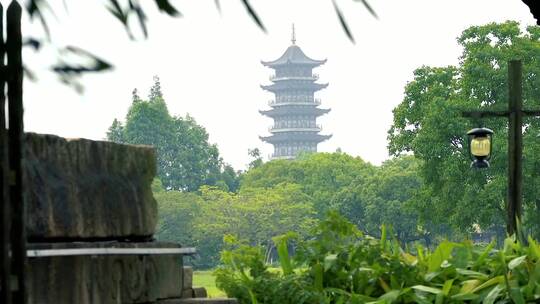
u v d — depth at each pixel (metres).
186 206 157.75
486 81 92.31
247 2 2.35
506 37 95.94
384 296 7.82
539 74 92.06
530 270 8.05
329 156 179.75
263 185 178.00
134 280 5.32
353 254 8.20
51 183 5.00
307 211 159.75
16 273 3.18
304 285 7.96
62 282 4.91
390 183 153.12
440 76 96.81
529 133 92.50
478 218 92.81
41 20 2.34
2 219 3.01
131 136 175.62
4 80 2.72
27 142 4.95
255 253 8.39
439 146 92.94
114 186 5.38
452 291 7.87
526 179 89.62
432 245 149.38
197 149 182.25
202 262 157.62
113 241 5.30
